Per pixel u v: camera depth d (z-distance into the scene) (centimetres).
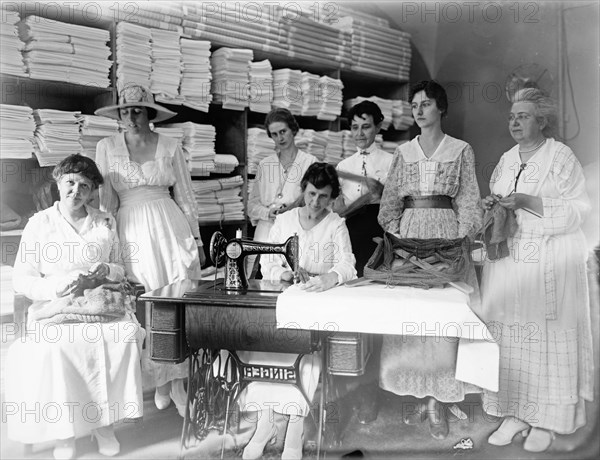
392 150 551
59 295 311
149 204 364
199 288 304
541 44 427
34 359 289
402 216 340
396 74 556
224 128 492
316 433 325
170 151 372
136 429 340
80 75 392
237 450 310
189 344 281
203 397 301
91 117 402
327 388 300
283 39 491
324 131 518
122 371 305
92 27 428
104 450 308
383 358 327
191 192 388
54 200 406
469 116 498
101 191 362
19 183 420
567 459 307
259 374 288
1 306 375
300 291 282
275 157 442
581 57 395
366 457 309
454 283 292
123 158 359
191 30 445
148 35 418
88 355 296
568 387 312
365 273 302
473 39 494
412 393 322
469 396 379
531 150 318
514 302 318
